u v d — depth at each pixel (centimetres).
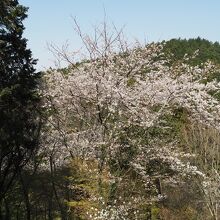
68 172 1736
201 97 1095
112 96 1098
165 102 1098
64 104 1319
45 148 1727
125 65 1208
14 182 1933
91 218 1123
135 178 1197
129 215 1187
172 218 1672
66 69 1348
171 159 1177
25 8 1698
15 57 1653
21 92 1595
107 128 1155
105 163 1162
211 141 2006
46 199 2039
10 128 1577
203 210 1878
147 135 1175
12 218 2178
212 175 1881
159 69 1231
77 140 1320
